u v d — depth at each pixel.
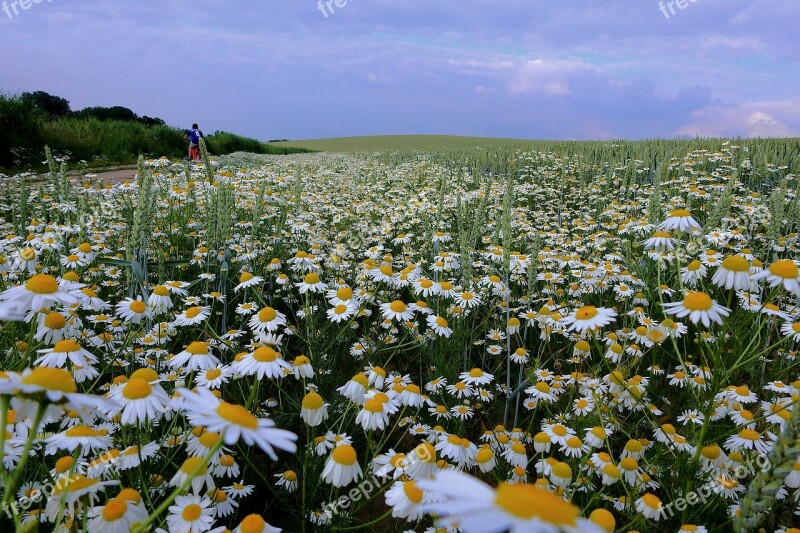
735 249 5.79
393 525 2.54
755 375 3.71
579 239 7.30
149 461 2.45
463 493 0.90
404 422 3.39
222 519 2.65
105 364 3.38
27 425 2.06
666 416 3.49
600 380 3.52
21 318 1.62
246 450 2.89
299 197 7.66
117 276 5.19
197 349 2.60
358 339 4.36
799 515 2.69
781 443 1.47
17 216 6.57
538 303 5.28
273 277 5.53
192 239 6.77
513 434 3.19
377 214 9.36
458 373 3.84
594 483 2.87
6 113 15.29
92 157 17.75
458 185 11.22
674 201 8.19
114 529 1.70
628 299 5.05
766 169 10.01
